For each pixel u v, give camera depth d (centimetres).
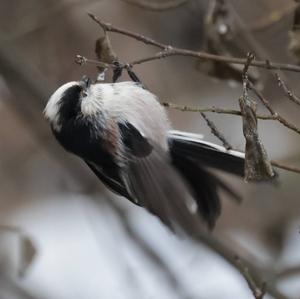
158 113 765
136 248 1305
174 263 1319
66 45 1370
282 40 1229
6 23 1338
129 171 743
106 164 774
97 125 771
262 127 1506
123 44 1484
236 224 1399
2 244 1382
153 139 755
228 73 895
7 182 1584
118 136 763
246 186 1402
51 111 793
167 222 684
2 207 1559
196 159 777
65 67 1352
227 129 1498
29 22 1280
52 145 1356
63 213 1556
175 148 777
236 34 937
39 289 1371
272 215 1372
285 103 1282
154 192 704
